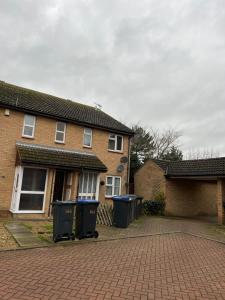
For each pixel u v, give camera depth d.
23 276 5.66
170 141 38.84
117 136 20.28
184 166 20.30
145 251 8.34
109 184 19.19
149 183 22.12
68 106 20.16
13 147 14.99
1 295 4.71
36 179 14.77
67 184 16.52
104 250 8.18
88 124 18.27
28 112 15.69
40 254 7.36
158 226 13.84
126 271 6.36
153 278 6.02
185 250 8.84
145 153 36.34
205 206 24.80
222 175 17.02
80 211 9.61
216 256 8.30
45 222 12.62
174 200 21.31
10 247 7.79
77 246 8.52
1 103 14.67
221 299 5.07
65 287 5.21
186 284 5.77
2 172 14.41
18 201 13.75
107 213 13.05
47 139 16.44
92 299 4.75
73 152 17.34
